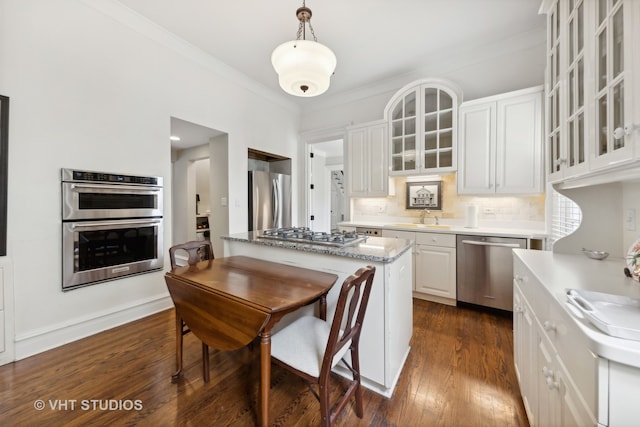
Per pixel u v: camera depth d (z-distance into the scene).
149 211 2.57
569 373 0.77
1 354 1.76
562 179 1.38
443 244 2.79
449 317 2.51
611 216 1.46
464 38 2.77
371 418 1.36
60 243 2.04
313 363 1.19
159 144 2.68
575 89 1.21
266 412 1.17
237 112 3.57
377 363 1.53
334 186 7.64
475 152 2.80
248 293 1.28
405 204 3.58
